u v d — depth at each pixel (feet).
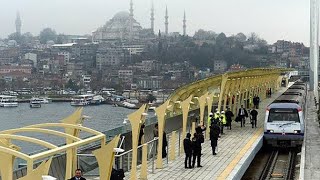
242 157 82.74
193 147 73.36
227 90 121.19
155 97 396.98
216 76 109.19
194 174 69.15
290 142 101.14
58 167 56.08
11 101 400.88
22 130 47.60
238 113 131.23
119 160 62.69
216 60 627.05
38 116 323.57
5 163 37.32
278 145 102.01
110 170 47.52
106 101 399.03
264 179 76.89
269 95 219.61
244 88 143.33
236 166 75.05
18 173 50.44
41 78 605.73
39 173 34.63
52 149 40.60
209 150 90.17
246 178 77.56
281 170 84.64
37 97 439.22
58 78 602.44
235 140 101.60
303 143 100.73
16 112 353.72
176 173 69.87
